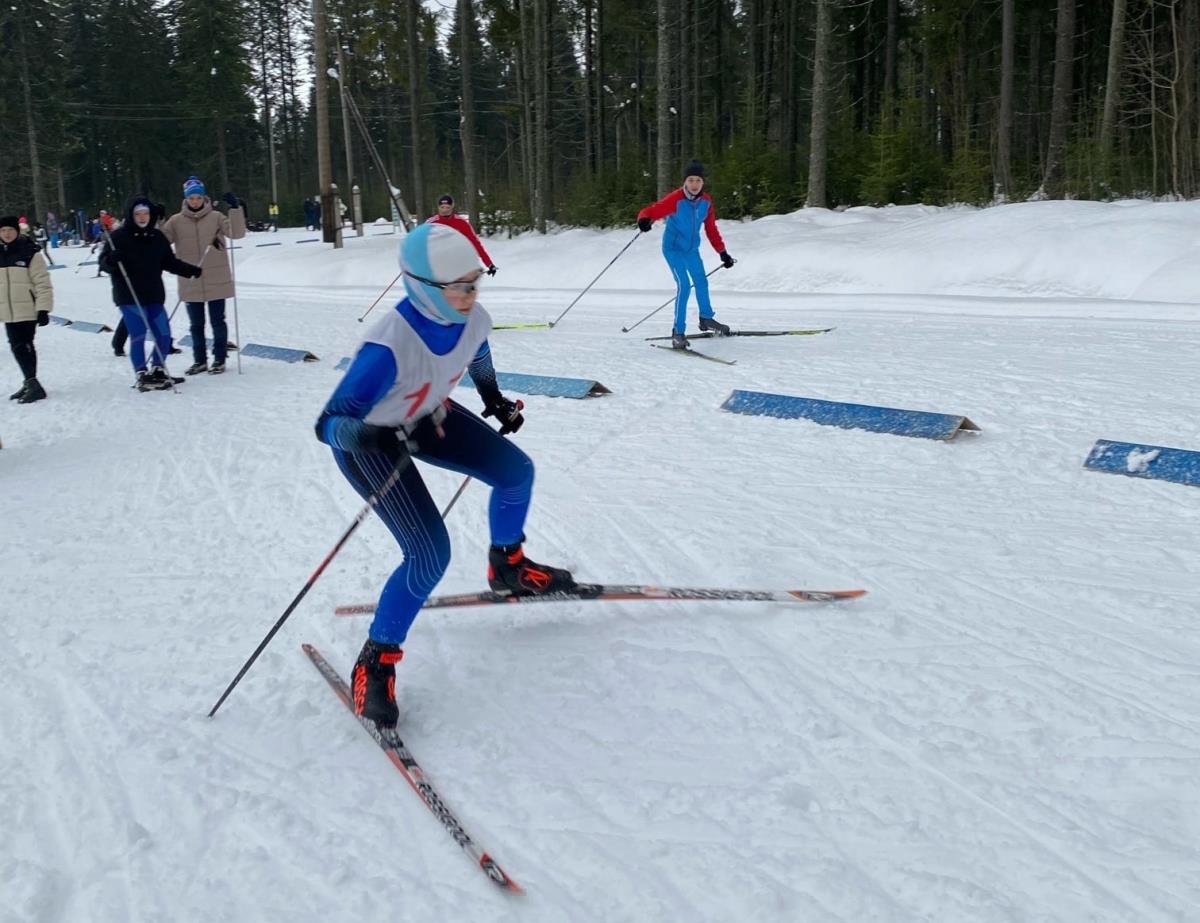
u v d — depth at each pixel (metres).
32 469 5.74
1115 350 7.20
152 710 2.87
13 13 40.56
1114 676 2.72
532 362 8.09
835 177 17.89
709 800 2.30
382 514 2.67
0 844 2.28
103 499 5.04
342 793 2.43
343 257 19.12
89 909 2.05
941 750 2.43
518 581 3.21
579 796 2.35
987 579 3.40
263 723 2.78
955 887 1.96
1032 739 2.44
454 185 25.66
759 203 18.02
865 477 4.57
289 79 52.34
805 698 2.71
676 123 28.31
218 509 4.77
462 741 2.62
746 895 1.97
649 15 25.89
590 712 2.73
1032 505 4.08
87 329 12.66
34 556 4.22
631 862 2.10
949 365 6.89
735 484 4.58
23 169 42.97
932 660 2.86
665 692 2.80
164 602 3.67
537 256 15.89
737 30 28.11
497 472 3.01
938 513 4.05
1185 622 3.00
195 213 8.30
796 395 6.21
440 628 3.30
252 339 10.81
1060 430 5.08
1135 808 2.16
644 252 14.59
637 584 3.53
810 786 2.32
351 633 3.31
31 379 7.77
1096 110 18.30
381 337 2.46
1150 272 9.84
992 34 20.89
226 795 2.43
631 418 5.95
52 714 2.87
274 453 5.73
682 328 8.15
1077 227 11.02
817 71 16.17
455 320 2.52
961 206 15.72
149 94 47.38
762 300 11.63
